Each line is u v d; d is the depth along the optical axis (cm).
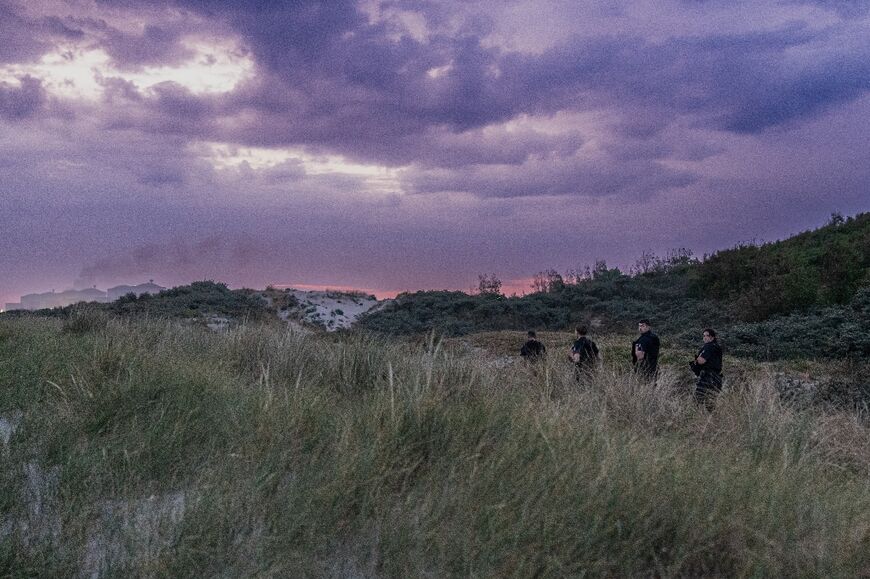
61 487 402
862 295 2042
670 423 697
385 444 439
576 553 320
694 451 498
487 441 457
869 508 409
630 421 713
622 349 1639
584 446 455
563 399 690
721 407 769
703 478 408
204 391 631
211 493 379
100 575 307
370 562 330
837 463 617
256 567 311
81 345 930
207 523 345
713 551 334
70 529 348
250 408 547
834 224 3388
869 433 712
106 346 803
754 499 384
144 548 328
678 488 385
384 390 607
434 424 480
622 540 333
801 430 648
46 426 521
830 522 363
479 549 322
